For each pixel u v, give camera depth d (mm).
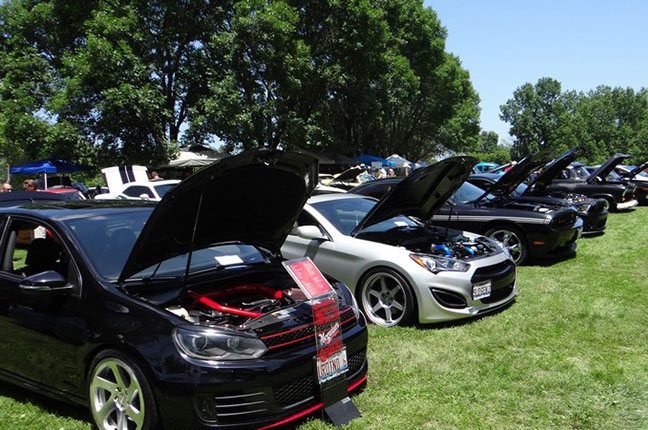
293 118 23578
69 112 22484
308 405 2977
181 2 23609
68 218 3557
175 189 2814
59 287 3098
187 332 2713
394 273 4910
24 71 25797
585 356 4000
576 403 3195
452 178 5633
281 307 3252
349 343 3301
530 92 92562
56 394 3213
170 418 2633
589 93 117875
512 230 7637
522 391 3412
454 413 3145
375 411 3205
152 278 3311
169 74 24125
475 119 41344
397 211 5621
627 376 3523
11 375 3488
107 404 2910
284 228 3988
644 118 103438
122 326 2830
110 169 14430
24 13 26062
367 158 28438
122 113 21312
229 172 2975
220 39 22516
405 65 28328
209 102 22141
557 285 6285
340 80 24672
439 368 3859
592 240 9711
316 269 3270
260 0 22328
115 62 20688
